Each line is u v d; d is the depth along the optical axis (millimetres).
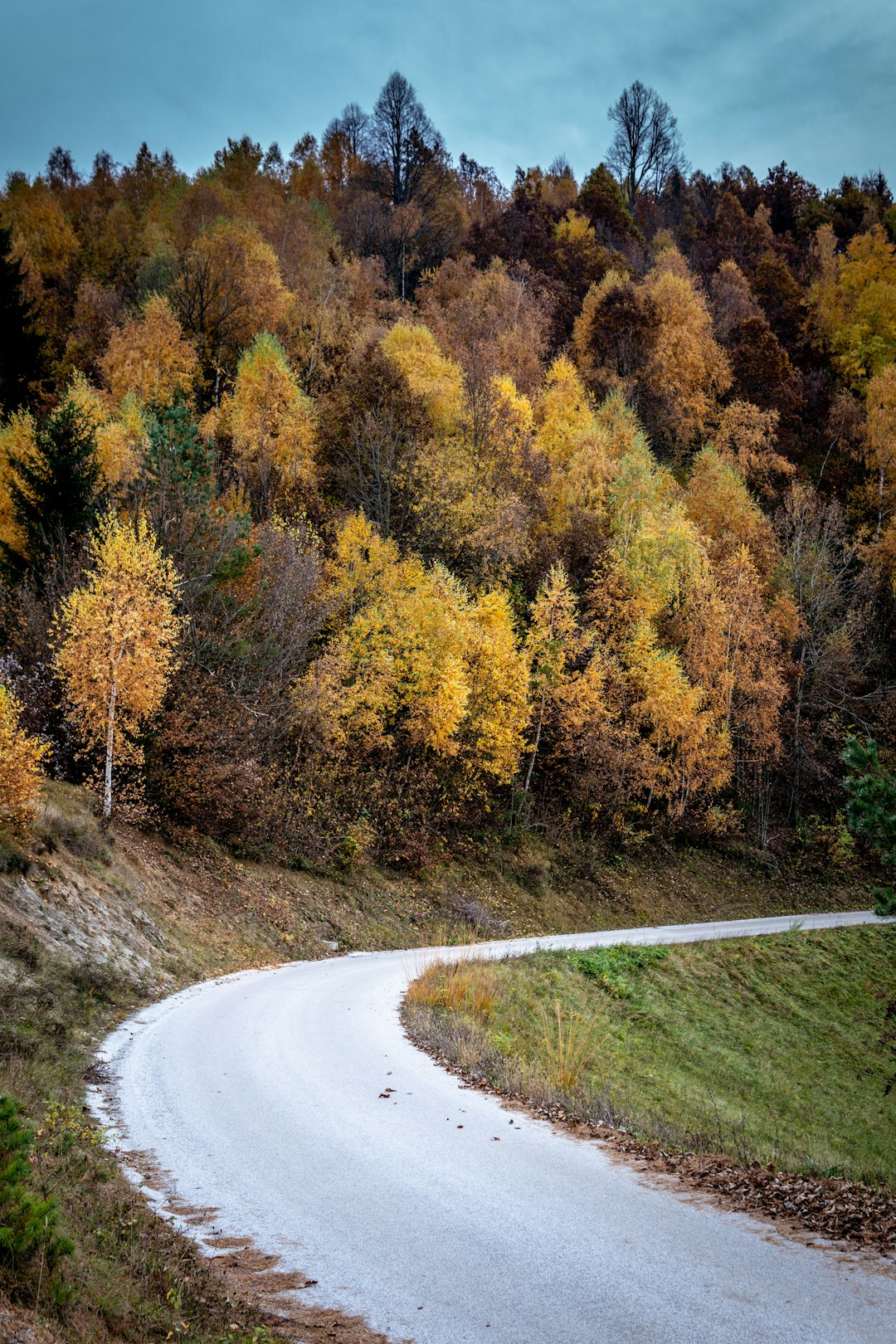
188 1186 7918
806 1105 23109
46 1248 5383
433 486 45875
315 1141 9305
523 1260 6504
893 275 79625
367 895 32438
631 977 27906
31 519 31016
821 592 55719
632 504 51469
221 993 18188
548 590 43781
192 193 74312
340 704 33875
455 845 39188
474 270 74312
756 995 30406
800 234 110000
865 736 54188
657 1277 6262
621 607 47594
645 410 66562
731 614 50188
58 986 14672
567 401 57875
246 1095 10961
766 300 87125
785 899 47312
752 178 126438
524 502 50062
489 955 26281
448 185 95125
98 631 23906
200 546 32031
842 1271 6422
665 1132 11977
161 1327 5230
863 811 19609
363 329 61000
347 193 93250
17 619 28406
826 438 71438
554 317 73750
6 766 17906
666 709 45062
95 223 78188
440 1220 7250
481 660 39469
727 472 57906
